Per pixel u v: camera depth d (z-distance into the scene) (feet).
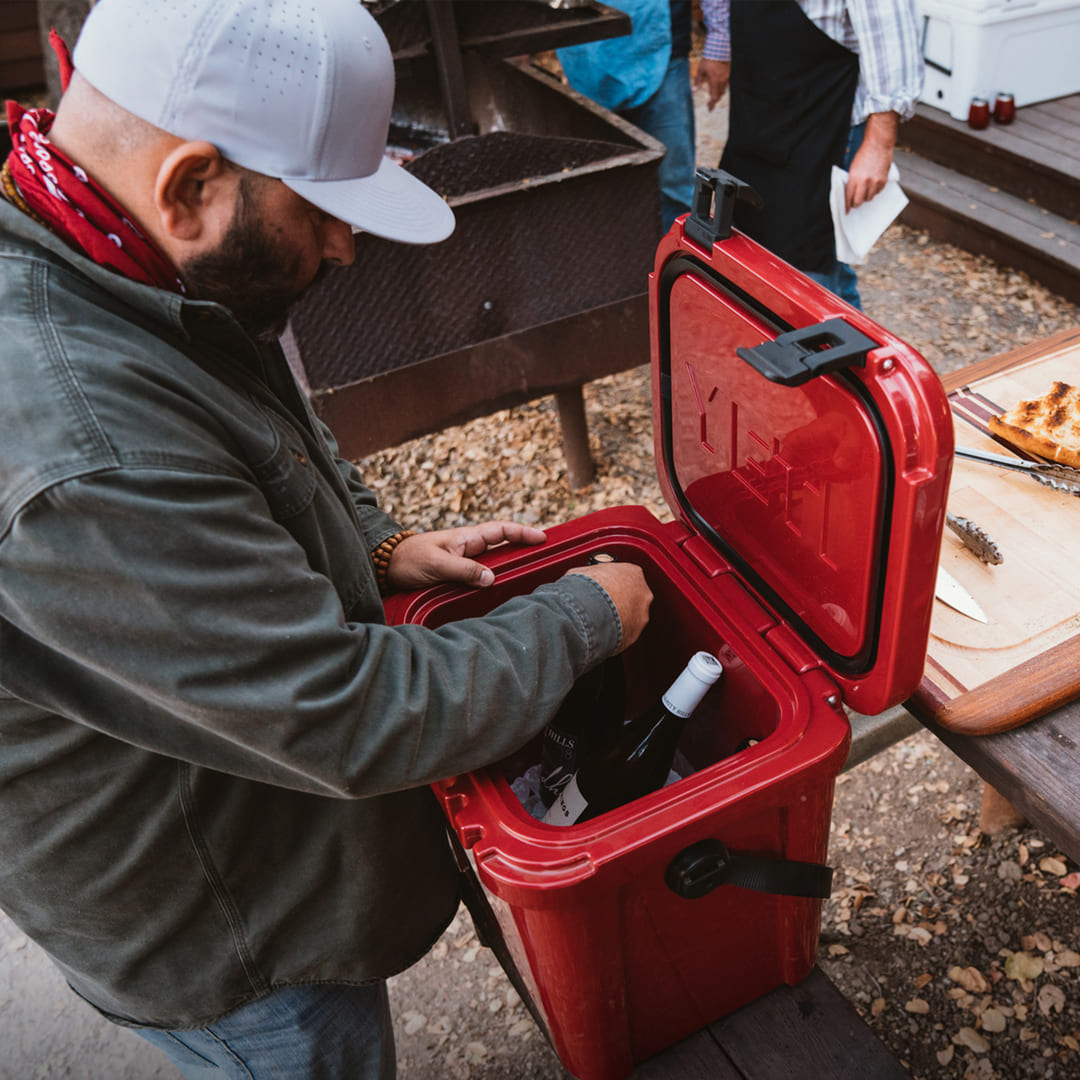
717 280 3.33
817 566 3.36
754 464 3.52
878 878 6.70
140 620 2.41
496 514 10.23
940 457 2.62
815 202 9.05
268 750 2.63
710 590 3.98
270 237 2.75
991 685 3.53
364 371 8.01
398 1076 6.17
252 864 3.37
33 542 2.32
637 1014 3.98
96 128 2.57
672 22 10.88
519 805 3.27
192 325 2.74
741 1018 4.34
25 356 2.38
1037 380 4.83
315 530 3.15
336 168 2.73
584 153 7.80
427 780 2.97
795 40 8.36
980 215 12.62
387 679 2.85
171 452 2.48
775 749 3.28
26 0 19.85
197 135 2.52
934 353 11.38
